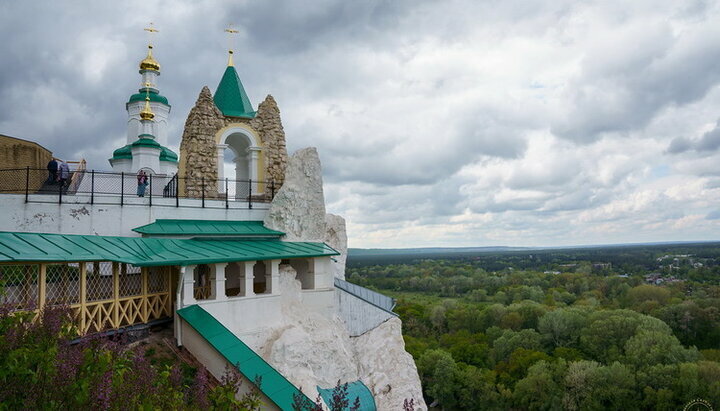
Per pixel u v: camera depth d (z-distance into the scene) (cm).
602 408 4306
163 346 1345
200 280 1695
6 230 1523
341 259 2686
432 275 17625
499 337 6406
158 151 3306
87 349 808
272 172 2211
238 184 2409
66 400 707
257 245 1769
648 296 8719
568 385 4600
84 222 1661
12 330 745
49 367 709
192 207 1897
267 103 2273
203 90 2111
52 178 2150
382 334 1980
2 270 1067
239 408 929
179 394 883
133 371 873
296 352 1505
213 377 1254
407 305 9656
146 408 763
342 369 1717
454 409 5172
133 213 1759
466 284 14312
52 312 859
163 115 4084
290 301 1731
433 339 7125
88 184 1964
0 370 679
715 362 4450
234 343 1288
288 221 1978
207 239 1766
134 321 1345
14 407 693
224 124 2144
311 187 2033
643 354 4872
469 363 5956
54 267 1173
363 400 1706
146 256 1328
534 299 10162
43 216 1591
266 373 1219
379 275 19288
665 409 4125
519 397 4744
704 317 6544
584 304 8781
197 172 2030
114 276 1263
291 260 1939
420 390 1873
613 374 4456
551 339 6150
